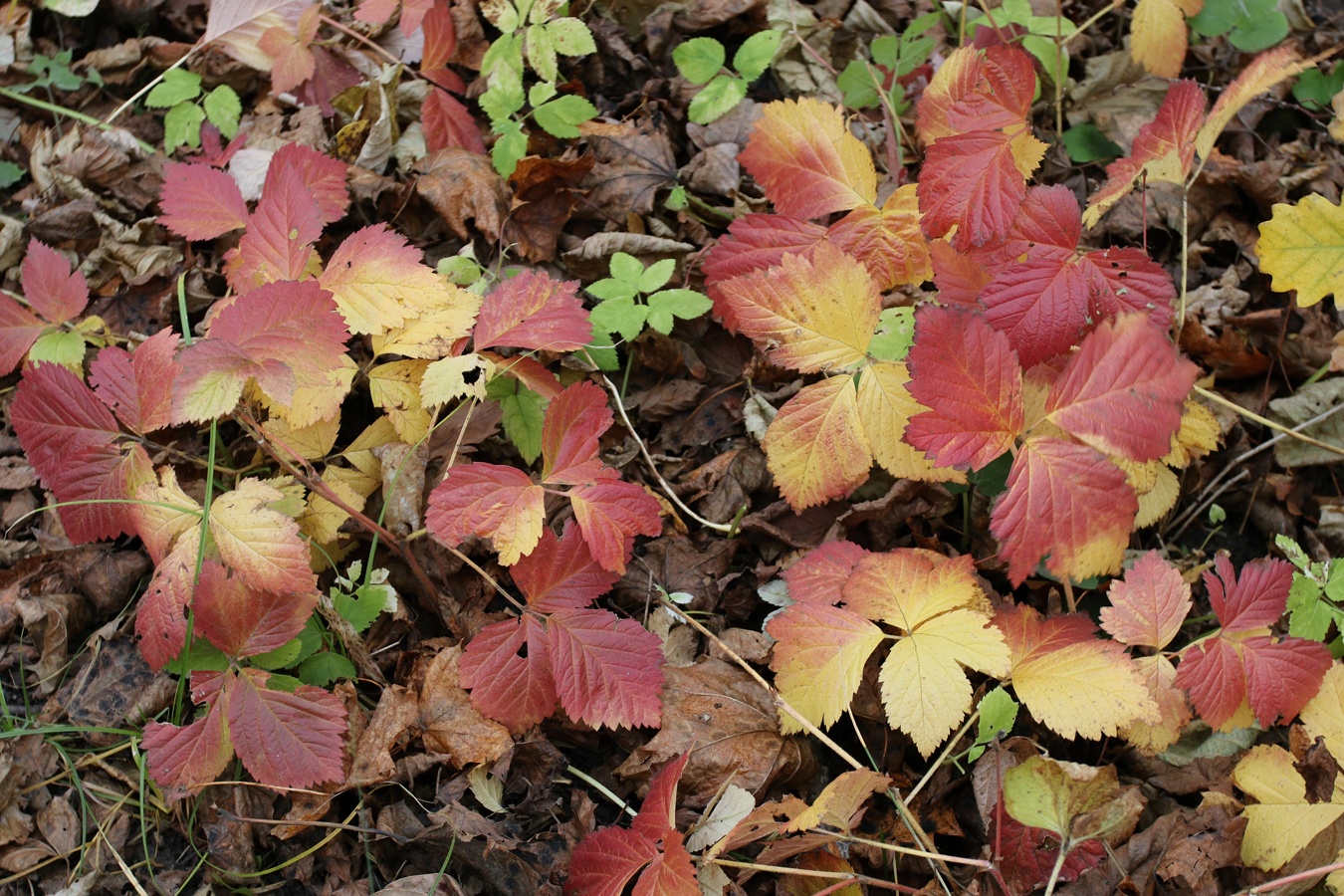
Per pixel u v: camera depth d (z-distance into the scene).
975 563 1.32
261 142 1.43
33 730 1.28
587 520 1.28
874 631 1.27
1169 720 1.28
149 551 1.28
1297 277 1.34
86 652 1.32
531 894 1.27
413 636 1.33
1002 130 1.33
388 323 1.30
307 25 1.43
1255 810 1.27
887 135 1.44
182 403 1.24
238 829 1.28
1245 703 1.28
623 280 1.36
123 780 1.29
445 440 1.35
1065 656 1.27
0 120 1.44
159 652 1.27
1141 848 1.28
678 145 1.47
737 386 1.41
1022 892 1.26
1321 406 1.41
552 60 1.42
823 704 1.27
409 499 1.33
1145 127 1.34
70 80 1.45
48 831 1.28
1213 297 1.44
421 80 1.46
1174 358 1.27
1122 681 1.26
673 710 1.30
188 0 1.48
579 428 1.28
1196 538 1.40
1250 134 1.50
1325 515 1.39
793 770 1.30
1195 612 1.37
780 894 1.27
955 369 1.26
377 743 1.29
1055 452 1.27
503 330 1.30
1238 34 1.49
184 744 1.26
